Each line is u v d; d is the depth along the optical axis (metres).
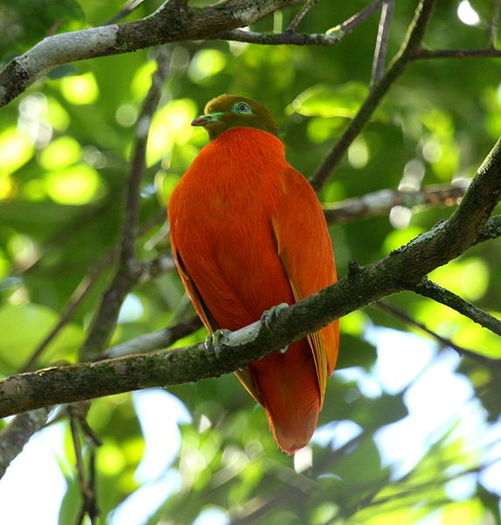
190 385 13.70
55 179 15.69
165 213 13.60
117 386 8.09
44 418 10.13
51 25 10.52
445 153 14.92
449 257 7.20
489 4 13.53
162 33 7.60
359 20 10.70
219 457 13.04
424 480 10.36
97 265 12.61
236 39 7.93
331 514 10.28
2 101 7.36
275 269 9.73
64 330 12.69
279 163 10.03
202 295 10.20
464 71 14.09
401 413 10.71
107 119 15.12
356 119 11.62
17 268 15.22
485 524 11.19
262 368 10.01
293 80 13.95
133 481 13.35
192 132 14.25
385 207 12.62
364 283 7.53
